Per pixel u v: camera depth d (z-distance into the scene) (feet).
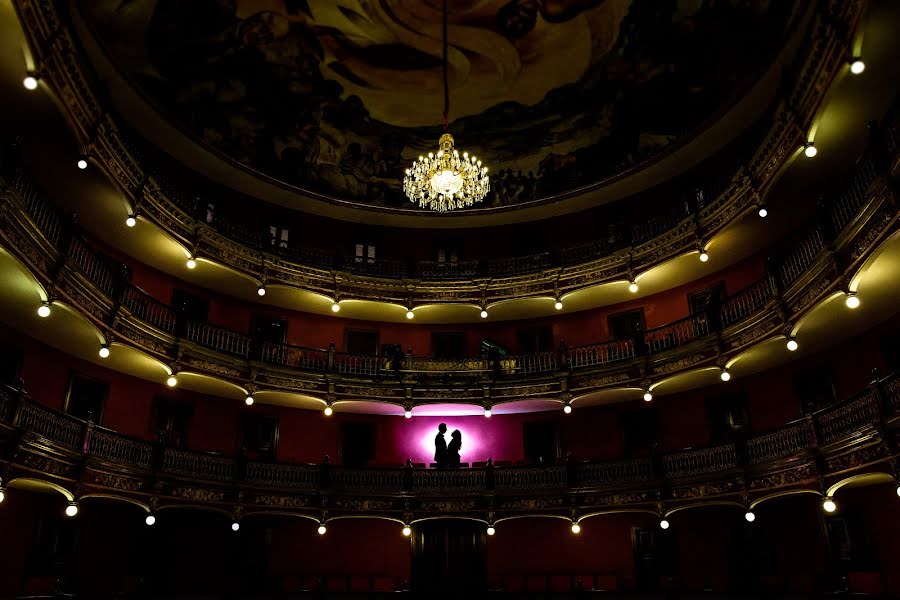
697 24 76.48
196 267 83.10
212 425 84.74
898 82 53.98
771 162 65.46
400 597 77.20
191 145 85.20
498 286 94.48
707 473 71.10
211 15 74.74
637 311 92.12
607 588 79.15
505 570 84.43
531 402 89.20
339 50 84.64
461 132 96.78
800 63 57.47
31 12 46.52
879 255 52.06
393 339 98.94
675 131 85.61
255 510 76.69
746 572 73.77
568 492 79.15
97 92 58.95
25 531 62.85
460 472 83.51
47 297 55.72
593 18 79.56
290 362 89.86
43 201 55.42
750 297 73.36
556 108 91.81
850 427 56.90
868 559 63.67
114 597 67.05
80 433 61.16
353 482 82.12
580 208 98.73
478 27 81.20
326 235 99.71
